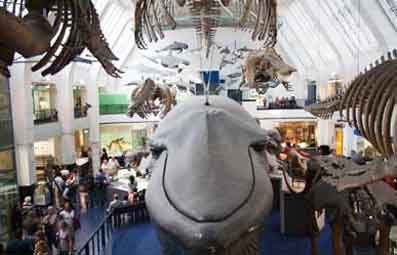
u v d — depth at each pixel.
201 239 3.24
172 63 24.69
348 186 4.94
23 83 15.92
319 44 24.56
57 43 4.62
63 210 11.87
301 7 23.31
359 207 6.62
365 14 16.08
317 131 26.83
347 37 20.17
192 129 4.23
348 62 21.48
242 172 3.79
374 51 17.95
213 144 3.94
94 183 18.34
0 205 14.09
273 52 15.84
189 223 3.34
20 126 16.00
